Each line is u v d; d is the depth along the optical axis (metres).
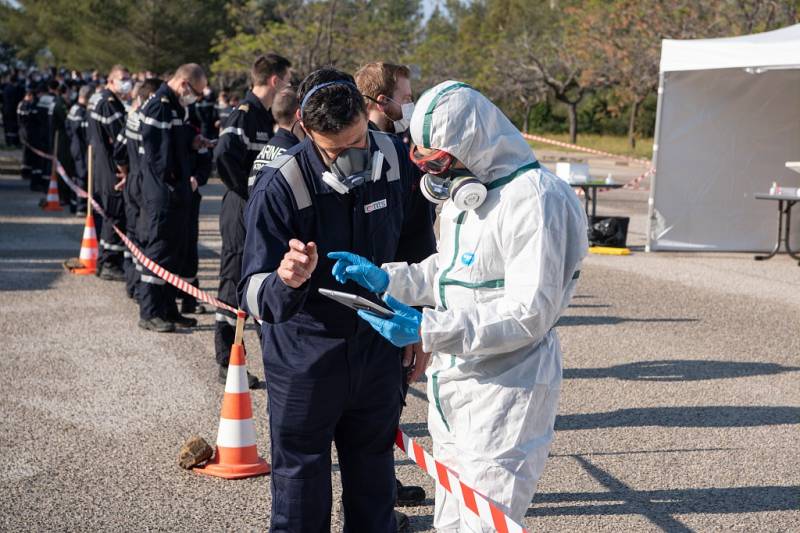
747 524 4.02
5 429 5.09
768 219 12.21
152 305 7.39
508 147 2.67
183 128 7.11
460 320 2.55
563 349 7.07
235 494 4.28
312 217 2.90
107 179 9.18
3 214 14.30
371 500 3.16
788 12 25.52
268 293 2.72
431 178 2.77
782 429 5.29
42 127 17.31
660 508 4.17
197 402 5.62
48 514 4.02
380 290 2.82
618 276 10.26
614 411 5.57
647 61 33.56
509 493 2.74
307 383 2.93
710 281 10.04
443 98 2.63
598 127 55.69
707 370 6.50
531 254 2.57
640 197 19.72
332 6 29.83
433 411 2.94
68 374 6.17
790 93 11.90
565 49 42.06
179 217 7.24
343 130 2.77
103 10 38.78
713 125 11.93
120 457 4.71
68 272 9.85
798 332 7.68
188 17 39.59
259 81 5.59
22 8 48.97
